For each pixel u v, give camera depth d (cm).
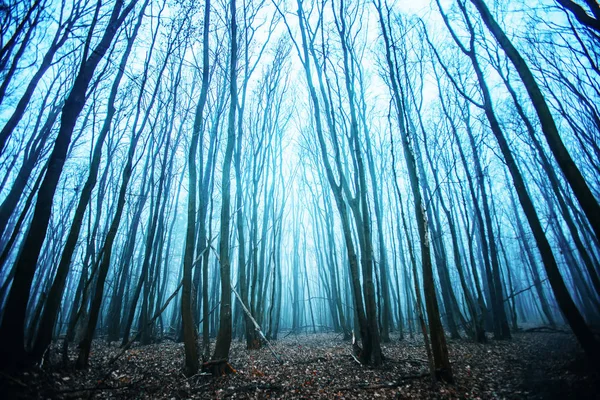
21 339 514
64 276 662
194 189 751
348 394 562
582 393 438
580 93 1218
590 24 523
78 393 532
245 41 1170
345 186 929
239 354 1016
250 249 1505
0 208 895
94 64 686
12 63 813
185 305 687
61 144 607
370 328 789
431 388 561
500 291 1230
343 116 1039
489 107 780
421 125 1223
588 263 1127
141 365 776
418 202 659
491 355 844
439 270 1434
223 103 1312
